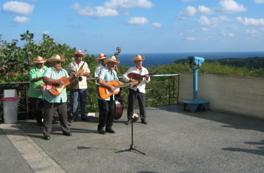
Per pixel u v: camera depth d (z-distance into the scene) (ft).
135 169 21.70
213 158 23.47
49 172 21.53
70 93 33.99
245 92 35.32
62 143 27.22
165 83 43.52
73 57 36.91
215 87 38.22
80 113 34.83
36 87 31.99
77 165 22.52
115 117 34.22
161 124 32.89
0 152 25.27
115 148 25.76
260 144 26.48
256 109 34.53
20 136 29.32
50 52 38.09
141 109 33.22
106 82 29.78
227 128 31.17
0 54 36.94
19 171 21.79
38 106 32.17
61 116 29.07
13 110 33.68
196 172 21.16
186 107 39.09
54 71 28.78
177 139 27.91
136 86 32.78
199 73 39.86
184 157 23.72
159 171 21.34
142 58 32.99
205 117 35.60
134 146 26.14
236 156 23.82
